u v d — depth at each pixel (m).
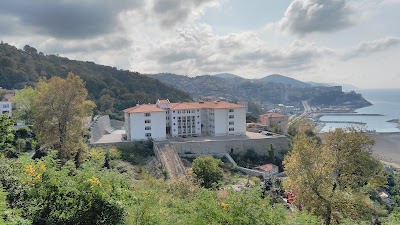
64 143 46.22
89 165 15.27
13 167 15.19
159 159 69.00
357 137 30.19
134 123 79.75
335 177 30.66
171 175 61.81
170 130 87.25
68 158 44.84
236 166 72.06
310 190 29.62
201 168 51.09
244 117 90.62
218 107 88.12
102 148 67.88
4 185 13.68
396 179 75.56
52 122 48.34
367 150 30.89
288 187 33.41
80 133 48.97
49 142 46.56
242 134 90.50
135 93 155.62
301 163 30.27
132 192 14.98
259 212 13.81
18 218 10.98
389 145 155.25
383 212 31.36
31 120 61.75
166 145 75.38
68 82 47.62
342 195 28.72
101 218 13.05
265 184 49.56
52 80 48.00
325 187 29.59
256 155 81.62
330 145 31.11
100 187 13.31
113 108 134.00
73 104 47.78
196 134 89.19
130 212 13.61
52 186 13.48
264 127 114.62
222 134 89.06
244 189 15.67
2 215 10.86
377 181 30.84
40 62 163.50
